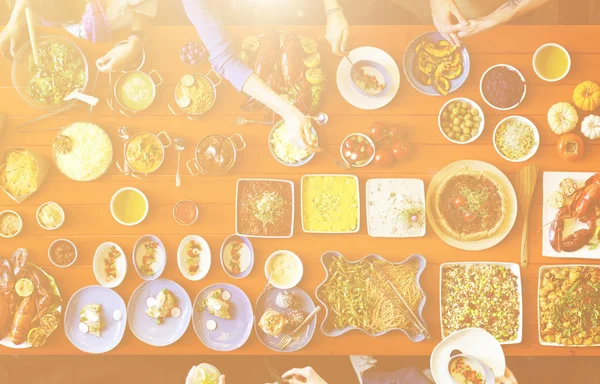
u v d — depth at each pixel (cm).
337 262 206
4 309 206
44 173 206
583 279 206
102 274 208
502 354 201
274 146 209
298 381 211
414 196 209
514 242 209
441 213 205
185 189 209
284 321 204
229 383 239
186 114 209
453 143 210
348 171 210
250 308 208
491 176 205
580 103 207
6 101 209
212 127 210
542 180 209
